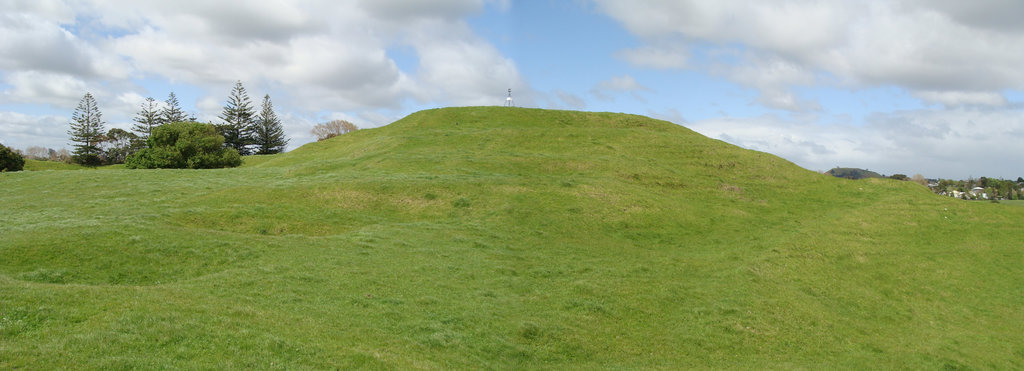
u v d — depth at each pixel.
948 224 34.00
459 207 32.31
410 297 17.52
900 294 24.06
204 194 34.09
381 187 35.09
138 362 9.77
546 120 64.81
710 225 32.91
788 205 39.03
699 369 15.05
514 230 28.64
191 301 14.12
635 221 31.98
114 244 20.84
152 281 18.31
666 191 39.56
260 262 20.23
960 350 18.55
